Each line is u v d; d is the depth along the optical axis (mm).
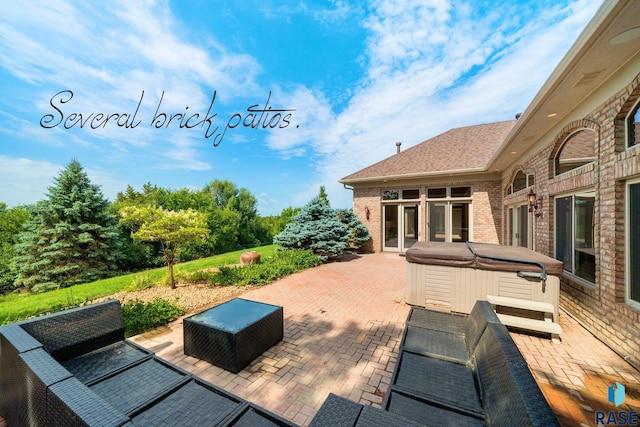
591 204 4348
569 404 2662
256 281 7359
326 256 10766
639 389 2871
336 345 3898
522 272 4441
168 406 2201
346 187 14164
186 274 8164
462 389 2232
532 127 5492
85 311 3047
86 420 1272
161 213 6926
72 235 12445
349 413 1683
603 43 2906
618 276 3586
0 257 13203
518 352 1870
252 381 3057
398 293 6508
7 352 2248
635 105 3357
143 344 4000
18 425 2033
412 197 12703
